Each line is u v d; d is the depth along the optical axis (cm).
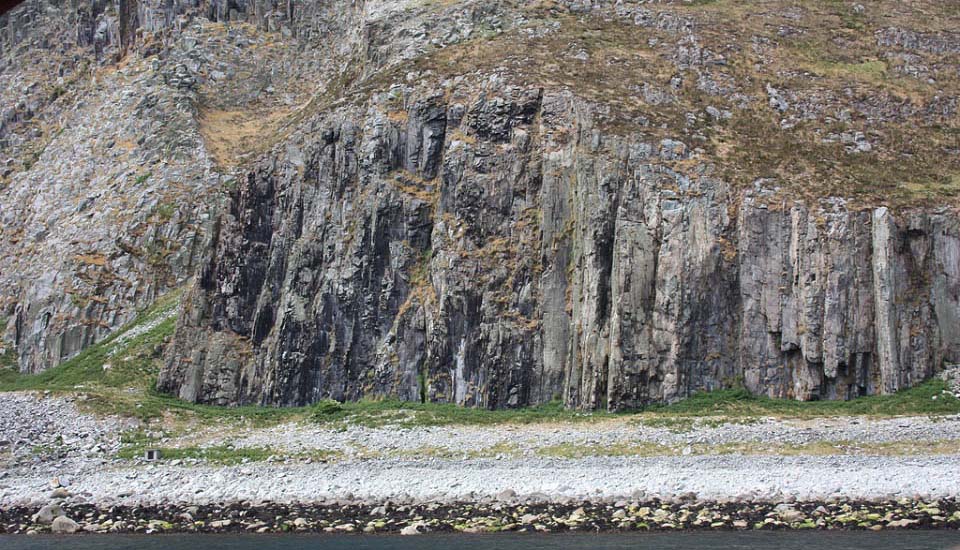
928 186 7656
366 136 8181
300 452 6650
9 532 5247
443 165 7919
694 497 5391
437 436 6750
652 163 7494
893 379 6988
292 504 5609
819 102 8525
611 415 6962
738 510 5144
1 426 7006
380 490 5769
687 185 7431
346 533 4972
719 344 7188
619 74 8456
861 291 7131
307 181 8262
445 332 7512
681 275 7212
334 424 7162
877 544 4412
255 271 8281
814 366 7062
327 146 8288
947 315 7188
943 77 8981
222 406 7906
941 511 4994
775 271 7244
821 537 4591
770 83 8669
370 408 7412
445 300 7538
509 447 6469
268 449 6756
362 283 7856
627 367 7056
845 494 5338
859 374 7056
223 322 8212
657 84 8406
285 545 4716
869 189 7506
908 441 6191
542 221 7550
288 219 8238
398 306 7800
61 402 7406
